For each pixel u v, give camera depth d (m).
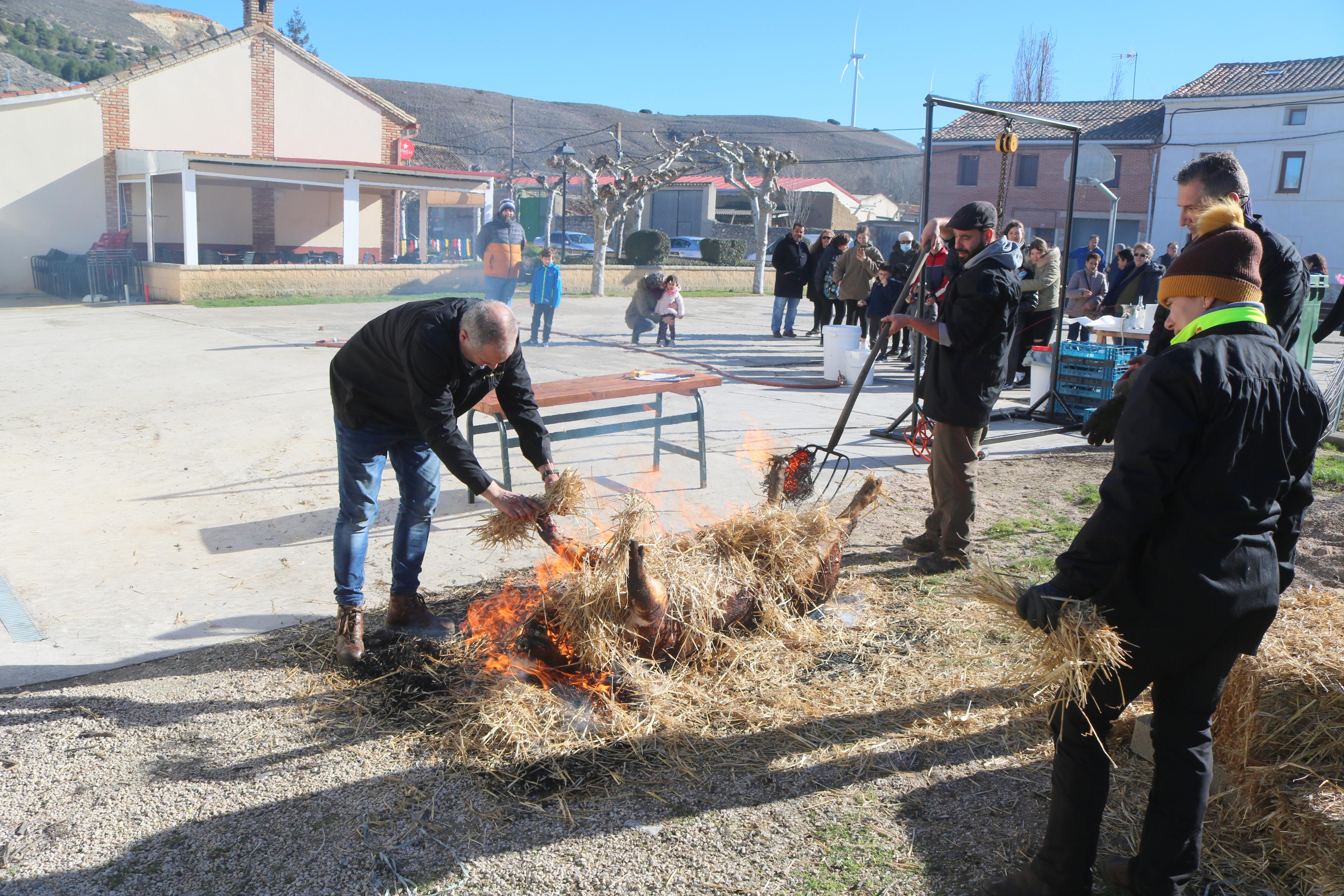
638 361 11.70
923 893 2.35
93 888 2.31
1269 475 2.00
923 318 6.66
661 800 2.71
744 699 3.26
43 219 20.55
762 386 9.99
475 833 2.54
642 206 30.17
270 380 9.37
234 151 22.97
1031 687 2.93
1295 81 28.89
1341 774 2.54
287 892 2.30
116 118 21.06
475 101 132.75
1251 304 2.06
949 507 4.50
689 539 3.80
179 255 21.92
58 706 3.17
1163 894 2.18
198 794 2.69
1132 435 1.97
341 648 3.52
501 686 3.28
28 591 4.14
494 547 4.08
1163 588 1.99
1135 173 31.66
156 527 5.02
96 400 8.20
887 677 3.46
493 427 5.30
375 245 26.06
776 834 2.56
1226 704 2.74
